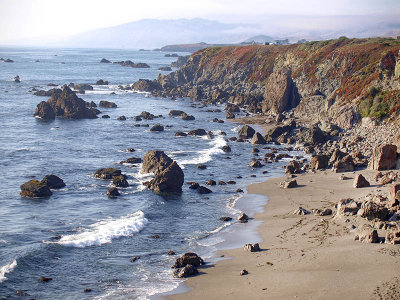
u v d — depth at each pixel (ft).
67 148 255.50
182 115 379.35
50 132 299.58
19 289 97.60
